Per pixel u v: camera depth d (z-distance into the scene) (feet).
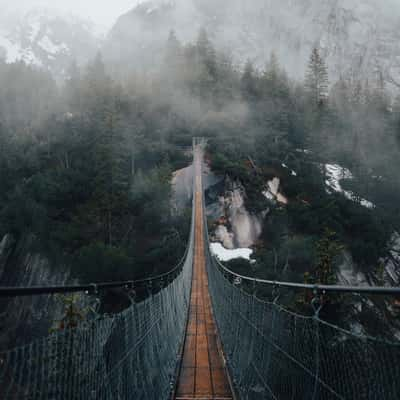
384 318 46.91
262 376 13.09
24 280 95.40
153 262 91.91
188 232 100.78
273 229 115.96
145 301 14.02
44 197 115.34
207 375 21.81
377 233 107.86
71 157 140.77
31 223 105.19
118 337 9.19
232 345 22.88
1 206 119.14
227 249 110.63
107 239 102.27
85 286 6.88
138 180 121.39
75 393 5.90
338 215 113.70
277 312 10.87
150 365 14.83
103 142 128.88
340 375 6.01
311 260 85.05
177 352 25.30
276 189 135.33
